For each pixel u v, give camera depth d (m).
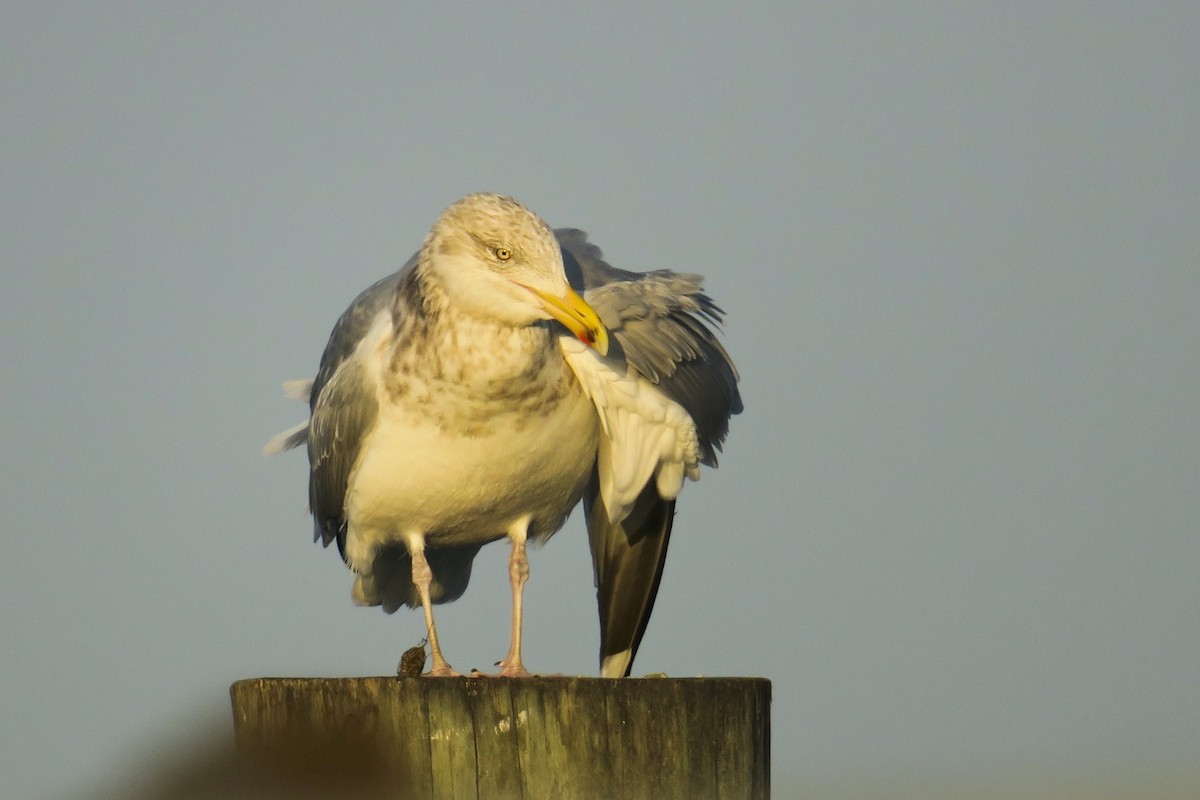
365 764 8.62
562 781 8.48
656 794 8.53
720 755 8.66
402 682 8.62
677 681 8.62
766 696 8.98
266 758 8.83
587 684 8.53
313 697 8.74
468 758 8.52
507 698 8.54
